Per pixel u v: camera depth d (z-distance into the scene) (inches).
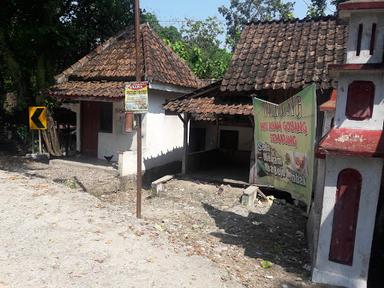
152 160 517.7
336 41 461.7
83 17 623.8
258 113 335.9
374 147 204.4
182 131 598.5
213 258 244.2
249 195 394.6
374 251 265.4
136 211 323.9
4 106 624.1
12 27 541.3
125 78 497.0
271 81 432.5
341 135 215.6
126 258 216.2
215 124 636.1
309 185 250.5
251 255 265.4
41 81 545.0
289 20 528.7
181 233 293.1
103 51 563.5
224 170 547.8
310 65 438.0
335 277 221.0
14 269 193.5
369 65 205.3
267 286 213.5
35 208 282.0
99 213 286.4
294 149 273.0
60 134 596.1
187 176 493.7
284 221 358.6
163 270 206.8
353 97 216.4
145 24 584.1
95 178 424.2
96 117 530.9
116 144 510.9
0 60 549.6
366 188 212.8
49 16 534.0
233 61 489.7
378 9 200.8
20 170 445.4
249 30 535.8
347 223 218.1
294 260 265.4
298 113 260.5
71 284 183.9
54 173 438.9
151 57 517.7
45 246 222.2
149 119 506.0
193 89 581.9
